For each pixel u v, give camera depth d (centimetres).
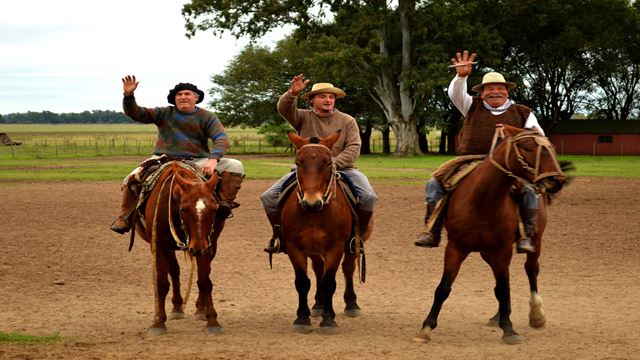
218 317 980
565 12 6512
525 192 841
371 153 7569
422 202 2375
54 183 3173
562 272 1288
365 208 943
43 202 2391
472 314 989
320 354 775
